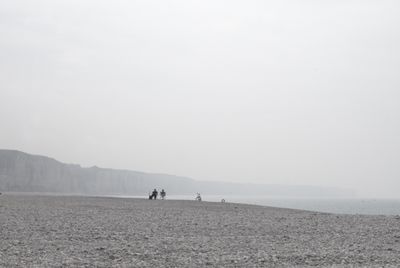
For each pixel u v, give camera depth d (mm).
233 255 13594
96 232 18203
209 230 19578
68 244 15258
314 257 13445
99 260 12547
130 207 32094
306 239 17297
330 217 26312
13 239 16109
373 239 17469
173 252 14008
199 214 27141
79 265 11805
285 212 30469
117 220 22750
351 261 12898
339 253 14164
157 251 14117
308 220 24203
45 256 12977
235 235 18219
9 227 19234
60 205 32469
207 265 12109
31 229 18750
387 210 110125
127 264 12055
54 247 14594
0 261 12078
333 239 17391
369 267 11875
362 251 14641
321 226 21484
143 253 13719
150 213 27172
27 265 11625
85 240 16203
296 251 14461
